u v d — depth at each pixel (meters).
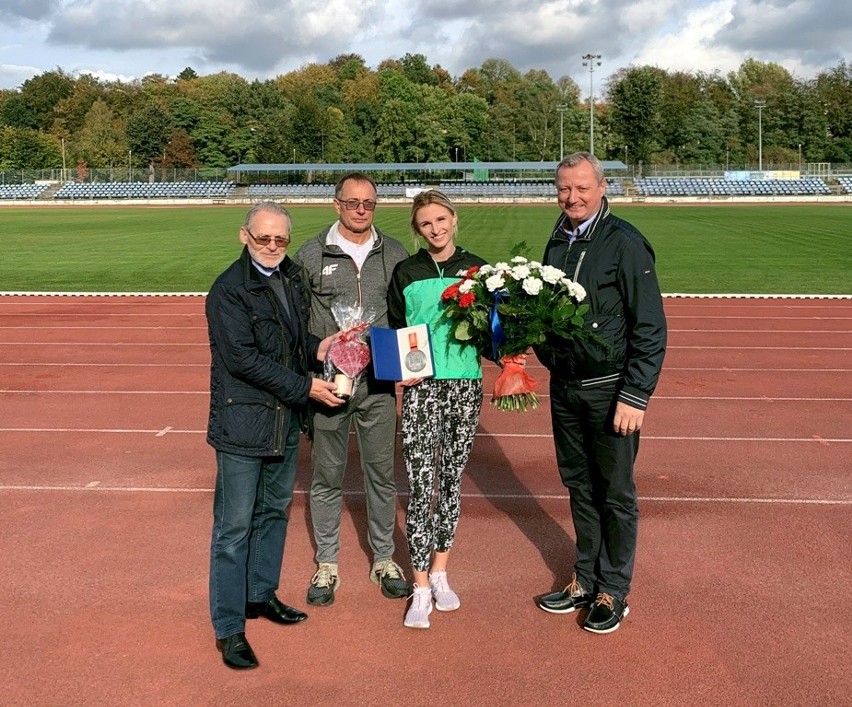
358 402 4.28
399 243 4.52
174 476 6.25
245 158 92.25
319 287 4.35
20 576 4.56
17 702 3.40
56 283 18.52
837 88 100.44
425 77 120.75
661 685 3.50
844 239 28.84
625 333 3.87
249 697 3.45
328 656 3.76
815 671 3.60
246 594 4.02
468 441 4.16
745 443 7.08
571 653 3.76
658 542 5.01
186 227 37.78
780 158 97.94
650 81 95.81
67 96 107.62
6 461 6.61
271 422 3.75
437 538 4.22
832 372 9.90
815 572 4.58
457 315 3.95
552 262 4.05
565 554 4.87
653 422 7.76
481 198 68.12
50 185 76.06
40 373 9.91
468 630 3.98
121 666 3.68
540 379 9.70
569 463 4.12
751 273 19.84
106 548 4.93
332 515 4.39
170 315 14.23
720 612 4.13
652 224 37.31
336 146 93.06
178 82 111.44
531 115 100.94
